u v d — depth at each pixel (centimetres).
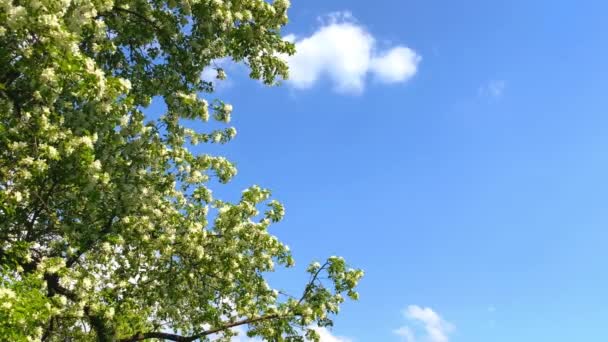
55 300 1272
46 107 1045
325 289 1681
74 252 1361
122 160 1414
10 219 1229
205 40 1572
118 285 1546
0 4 855
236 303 1738
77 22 1034
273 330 1642
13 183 1145
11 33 924
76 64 955
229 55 1752
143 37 1530
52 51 911
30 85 1005
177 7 1528
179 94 1502
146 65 1560
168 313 1658
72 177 1170
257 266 1731
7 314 981
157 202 1577
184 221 1666
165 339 1673
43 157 1130
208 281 1719
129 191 1418
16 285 1048
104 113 1181
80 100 1183
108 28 1449
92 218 1394
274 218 1742
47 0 894
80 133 1184
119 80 1080
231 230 1652
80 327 1520
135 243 1596
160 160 1565
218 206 1745
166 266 1670
